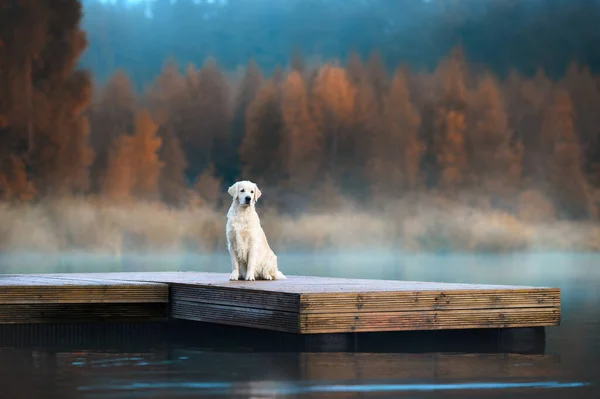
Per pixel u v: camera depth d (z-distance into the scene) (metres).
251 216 7.84
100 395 4.71
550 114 31.17
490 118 31.36
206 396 4.68
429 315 6.55
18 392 4.79
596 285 13.58
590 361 6.01
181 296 7.63
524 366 5.76
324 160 31.09
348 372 5.49
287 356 6.22
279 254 28.94
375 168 31.19
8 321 7.34
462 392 4.82
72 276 9.09
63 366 5.77
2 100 28.06
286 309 6.26
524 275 15.94
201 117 30.50
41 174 28.20
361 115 31.33
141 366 5.77
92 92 29.27
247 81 31.02
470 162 31.36
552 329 7.97
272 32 31.33
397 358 6.10
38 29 28.44
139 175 29.50
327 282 7.62
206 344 7.01
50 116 28.52
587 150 31.05
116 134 29.47
